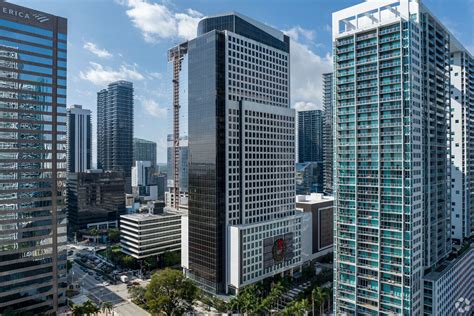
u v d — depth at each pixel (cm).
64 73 12800
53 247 12331
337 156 12562
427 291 11350
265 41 18350
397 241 11038
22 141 11662
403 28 11031
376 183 11531
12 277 11350
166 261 18288
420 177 11556
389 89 11319
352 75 12188
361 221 11869
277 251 15850
